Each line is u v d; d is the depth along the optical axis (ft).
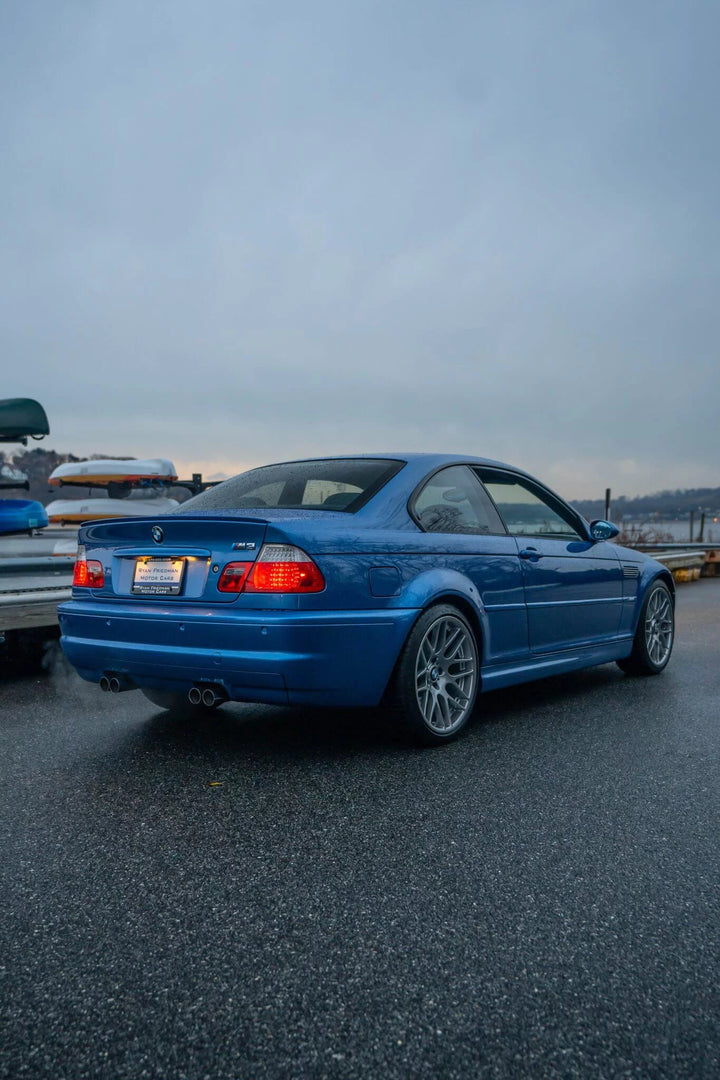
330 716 13.83
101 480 36.14
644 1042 5.12
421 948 6.23
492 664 13.05
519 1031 5.23
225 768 10.79
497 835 8.47
